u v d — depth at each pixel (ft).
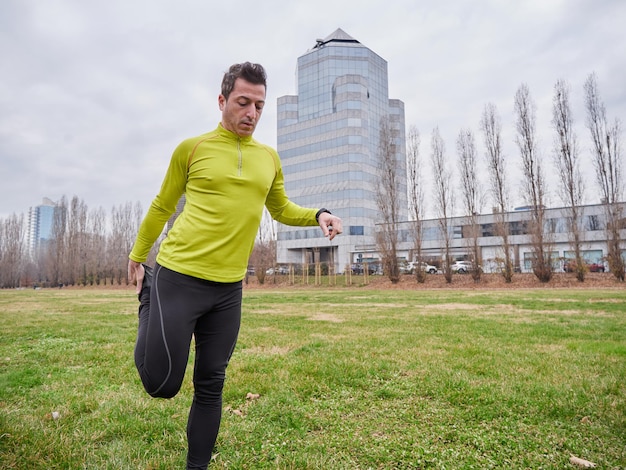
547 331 23.34
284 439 8.61
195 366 6.27
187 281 5.71
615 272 80.02
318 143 184.65
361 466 7.42
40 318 34.68
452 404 10.69
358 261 147.54
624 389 11.55
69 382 13.06
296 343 20.36
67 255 183.42
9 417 9.59
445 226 101.35
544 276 85.20
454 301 49.60
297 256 188.75
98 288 156.15
